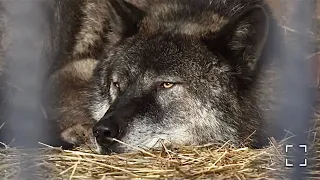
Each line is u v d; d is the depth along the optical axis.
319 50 17.06
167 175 11.17
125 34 13.62
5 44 16.78
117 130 12.17
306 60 15.75
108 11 14.31
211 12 13.77
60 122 14.96
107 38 14.48
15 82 16.34
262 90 13.75
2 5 16.47
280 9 18.42
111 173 11.28
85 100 14.61
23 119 15.08
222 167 11.45
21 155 12.21
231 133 12.95
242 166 11.54
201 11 13.81
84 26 15.43
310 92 15.17
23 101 15.80
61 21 15.87
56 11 16.05
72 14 15.68
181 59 12.67
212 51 12.81
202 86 12.70
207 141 12.84
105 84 13.76
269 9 15.05
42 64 16.28
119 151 12.26
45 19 16.25
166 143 12.60
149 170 11.34
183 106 12.67
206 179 10.96
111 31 14.13
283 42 15.27
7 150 12.69
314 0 18.14
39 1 16.20
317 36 17.73
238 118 13.05
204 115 12.75
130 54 12.99
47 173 11.36
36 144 13.56
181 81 12.60
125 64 12.95
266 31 12.73
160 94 12.67
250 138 13.16
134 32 13.56
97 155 12.07
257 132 13.41
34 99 15.88
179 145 12.69
